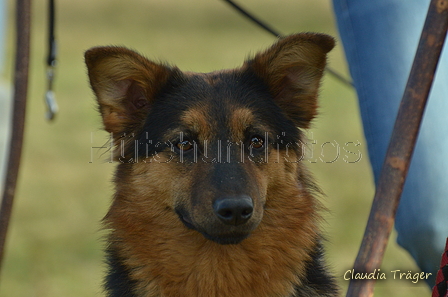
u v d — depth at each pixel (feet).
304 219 29.60
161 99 29.73
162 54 133.18
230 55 133.18
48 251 49.57
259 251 28.66
